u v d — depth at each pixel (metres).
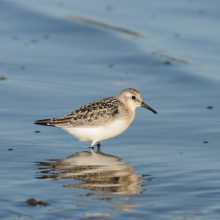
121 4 31.53
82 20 27.03
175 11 29.83
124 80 18.92
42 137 13.04
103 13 29.11
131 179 9.80
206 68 20.41
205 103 16.19
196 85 18.39
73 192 9.03
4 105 15.69
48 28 25.70
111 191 9.09
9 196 8.78
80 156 11.54
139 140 12.84
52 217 7.88
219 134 13.09
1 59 21.17
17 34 24.83
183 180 9.68
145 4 31.52
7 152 11.65
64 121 12.50
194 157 11.27
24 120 14.33
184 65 20.66
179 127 13.83
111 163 10.95
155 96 17.11
